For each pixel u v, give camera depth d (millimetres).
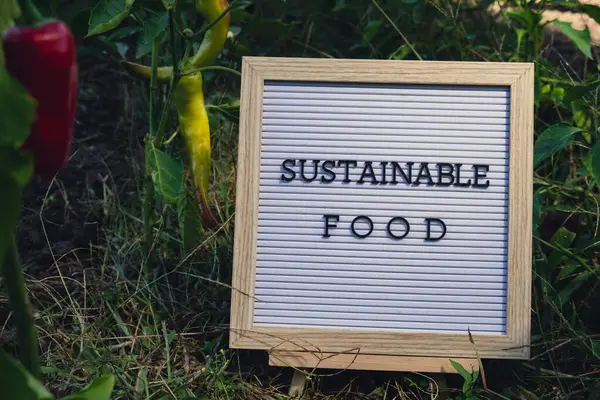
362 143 1541
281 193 1534
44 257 1852
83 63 2379
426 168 1531
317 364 1483
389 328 1501
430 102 1544
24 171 688
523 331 1484
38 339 1611
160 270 1786
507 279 1501
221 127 2102
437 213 1524
